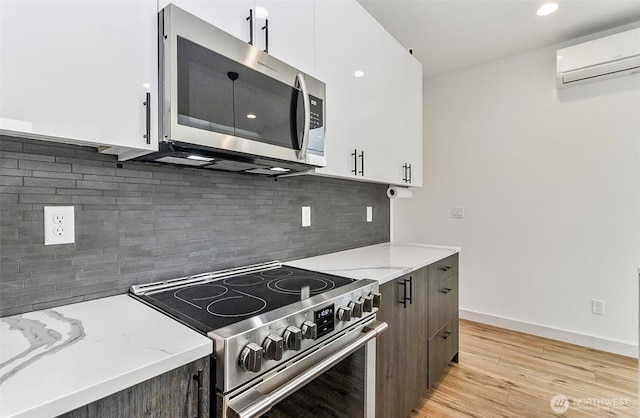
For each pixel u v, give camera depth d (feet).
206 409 2.51
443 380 7.20
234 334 2.59
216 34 3.40
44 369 2.04
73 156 3.36
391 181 7.22
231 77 3.53
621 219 8.36
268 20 4.17
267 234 5.58
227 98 3.49
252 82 3.76
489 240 10.49
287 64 4.23
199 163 4.04
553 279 9.35
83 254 3.43
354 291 4.01
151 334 2.60
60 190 3.28
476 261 10.75
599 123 8.61
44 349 2.32
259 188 5.45
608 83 8.48
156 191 4.06
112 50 2.79
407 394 5.59
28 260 3.09
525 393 6.68
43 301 3.18
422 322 6.15
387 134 7.03
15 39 2.30
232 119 3.53
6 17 2.27
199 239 4.53
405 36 8.73
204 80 3.27
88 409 1.93
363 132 6.19
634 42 7.69
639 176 8.11
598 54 8.15
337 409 3.78
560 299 9.25
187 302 3.44
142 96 2.98
